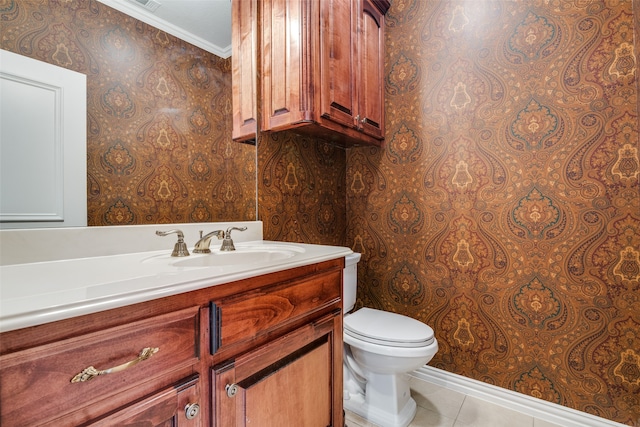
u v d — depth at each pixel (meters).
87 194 0.93
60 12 0.88
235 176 1.36
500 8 1.49
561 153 1.34
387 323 1.42
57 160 0.87
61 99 0.88
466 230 1.58
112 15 0.99
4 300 0.48
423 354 1.22
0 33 0.78
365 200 1.94
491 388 1.52
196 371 0.66
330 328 1.03
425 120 1.71
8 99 0.79
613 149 1.24
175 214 1.16
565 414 1.34
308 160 1.72
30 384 0.45
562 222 1.34
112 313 0.53
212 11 1.27
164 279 0.62
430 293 1.70
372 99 1.71
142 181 1.06
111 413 0.53
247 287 0.76
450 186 1.63
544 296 1.39
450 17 1.63
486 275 1.53
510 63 1.46
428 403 1.51
